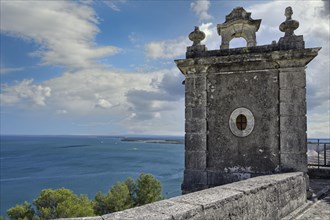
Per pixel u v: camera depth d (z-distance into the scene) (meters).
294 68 7.61
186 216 3.52
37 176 62.22
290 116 7.57
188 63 8.55
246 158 7.97
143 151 149.88
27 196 42.97
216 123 8.36
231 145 8.16
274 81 7.86
